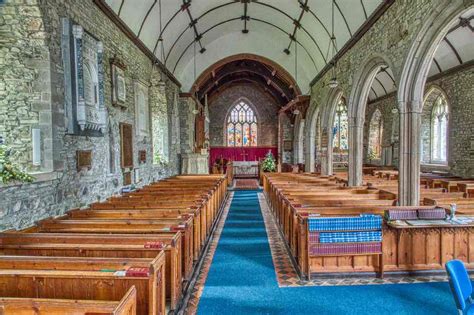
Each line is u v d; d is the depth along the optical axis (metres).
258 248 7.27
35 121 5.70
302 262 5.48
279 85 21.39
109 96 8.23
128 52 9.70
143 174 10.94
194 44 16.12
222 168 22.81
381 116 18.05
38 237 4.35
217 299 4.82
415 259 5.63
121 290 3.18
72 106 6.27
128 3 9.05
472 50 10.55
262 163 20.56
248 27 16.75
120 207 6.73
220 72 21.45
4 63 5.59
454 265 3.48
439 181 10.51
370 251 5.49
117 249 4.04
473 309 3.21
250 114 27.66
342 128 21.72
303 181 11.69
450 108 12.01
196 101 19.84
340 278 5.49
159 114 13.22
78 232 5.05
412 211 5.54
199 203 6.98
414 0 7.04
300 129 23.36
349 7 10.24
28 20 5.57
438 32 6.61
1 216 4.75
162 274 3.64
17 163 5.59
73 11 6.54
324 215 5.74
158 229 5.02
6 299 2.43
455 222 5.38
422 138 14.50
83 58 6.62
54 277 3.10
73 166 6.52
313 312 4.41
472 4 5.65
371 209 6.08
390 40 8.20
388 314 4.34
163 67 13.47
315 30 13.41
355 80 10.54
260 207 12.48
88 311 2.34
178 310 4.50
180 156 17.45
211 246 7.44
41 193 5.54
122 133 8.95
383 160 17.77
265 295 4.93
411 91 7.47
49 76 5.74
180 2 11.45
